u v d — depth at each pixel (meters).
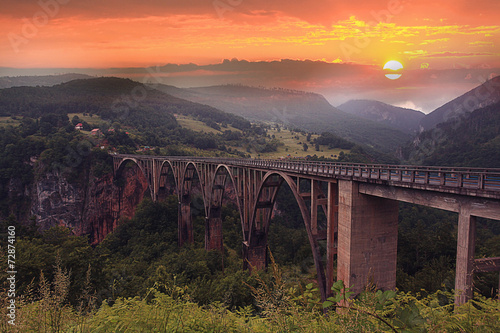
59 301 3.78
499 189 12.03
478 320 3.45
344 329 3.35
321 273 23.03
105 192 100.00
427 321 3.44
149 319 4.57
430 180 16.30
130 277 28.02
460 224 13.53
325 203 23.84
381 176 18.69
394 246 20.33
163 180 69.94
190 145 150.25
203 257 43.06
